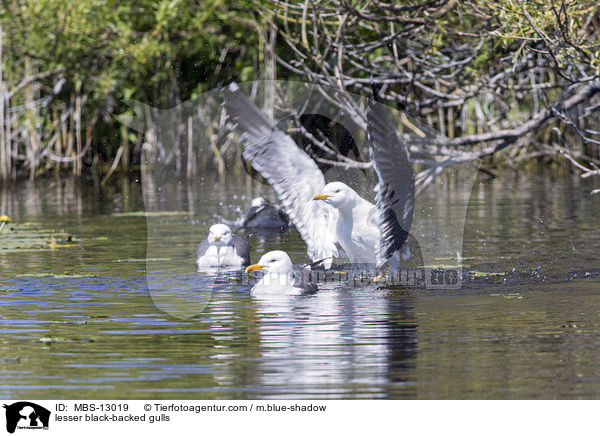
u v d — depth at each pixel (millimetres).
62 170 53594
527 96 43938
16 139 52031
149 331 15070
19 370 12844
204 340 14422
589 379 12164
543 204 34688
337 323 15516
